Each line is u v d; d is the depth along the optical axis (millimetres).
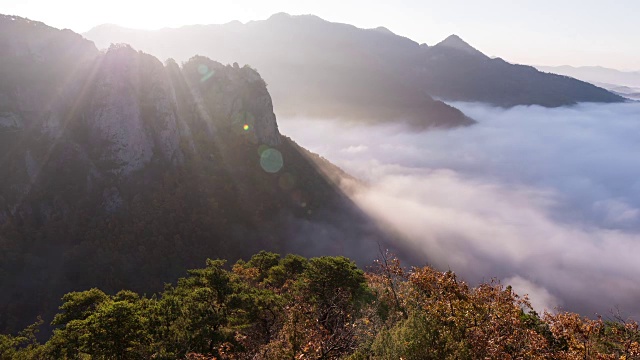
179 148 102438
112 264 76250
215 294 34250
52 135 91750
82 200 86250
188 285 38156
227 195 102000
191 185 98375
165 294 39938
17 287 70438
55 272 74125
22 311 67000
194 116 114938
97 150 92188
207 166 105938
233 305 32500
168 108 101875
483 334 18484
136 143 94375
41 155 89250
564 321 22969
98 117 93500
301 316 26031
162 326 30469
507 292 23969
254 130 125000
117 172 90812
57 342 30062
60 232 81000
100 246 79875
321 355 20844
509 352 18719
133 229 84250
